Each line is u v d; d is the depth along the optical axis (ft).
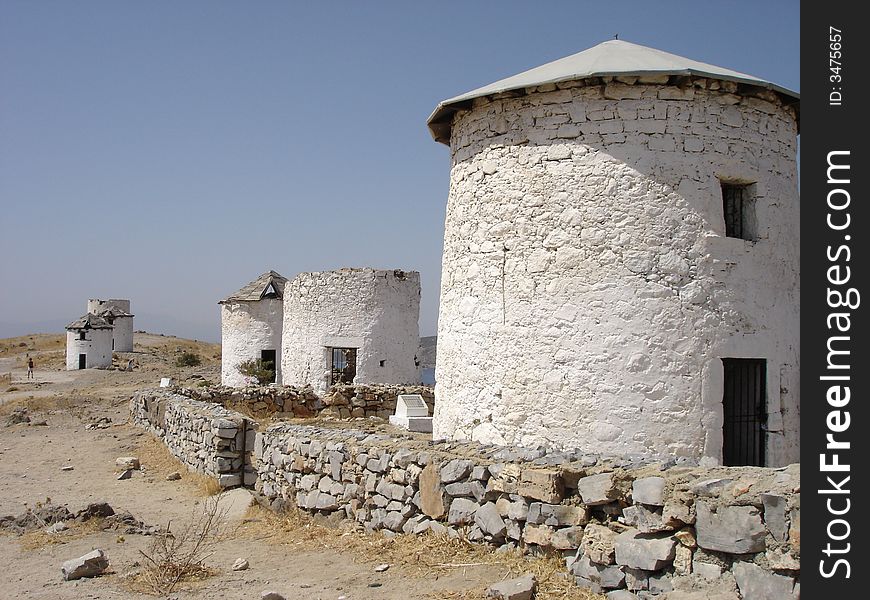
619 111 29.73
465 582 20.86
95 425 69.00
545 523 21.29
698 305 29.07
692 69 28.78
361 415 67.10
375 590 21.27
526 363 30.58
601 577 19.29
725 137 30.12
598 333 29.27
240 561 24.73
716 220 29.73
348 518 29.35
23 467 47.83
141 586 22.17
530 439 30.25
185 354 182.60
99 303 195.93
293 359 84.38
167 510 35.63
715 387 28.99
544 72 32.14
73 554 26.03
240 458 40.52
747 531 16.65
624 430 28.63
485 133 32.94
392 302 79.51
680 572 17.92
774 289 30.99
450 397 34.12
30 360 144.56
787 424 30.76
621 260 29.27
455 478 24.34
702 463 21.22
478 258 32.83
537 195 30.86
